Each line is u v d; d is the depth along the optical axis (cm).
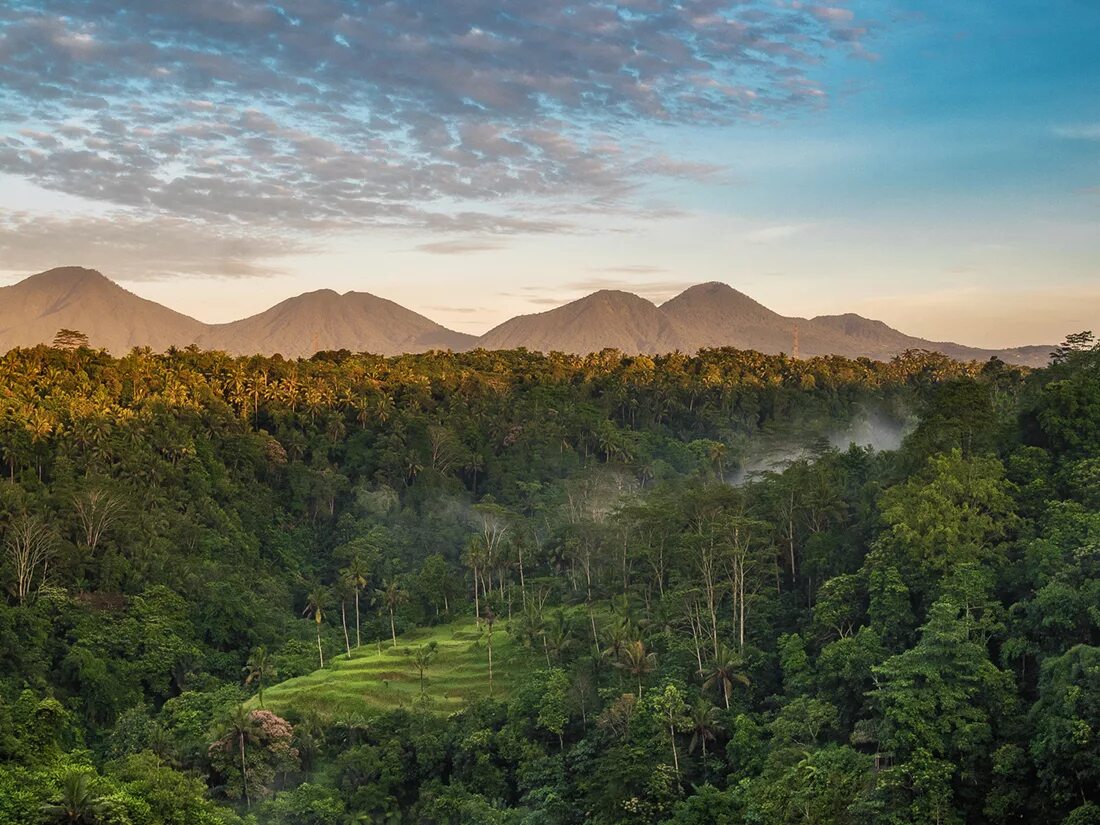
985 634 7331
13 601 11088
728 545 9644
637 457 18638
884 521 8762
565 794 8131
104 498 12600
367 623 13462
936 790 5950
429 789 8681
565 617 11431
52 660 10481
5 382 15575
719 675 8494
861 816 6128
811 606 9694
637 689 8975
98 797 5262
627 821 7350
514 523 15250
